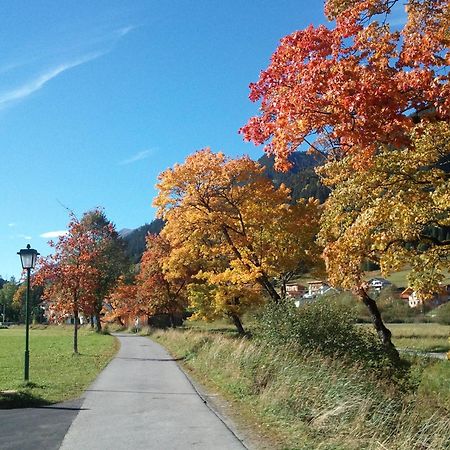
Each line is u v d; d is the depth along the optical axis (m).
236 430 9.02
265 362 13.13
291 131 8.77
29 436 8.55
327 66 8.29
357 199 14.16
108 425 9.46
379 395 9.73
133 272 89.56
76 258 29.55
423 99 7.96
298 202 25.31
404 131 8.15
